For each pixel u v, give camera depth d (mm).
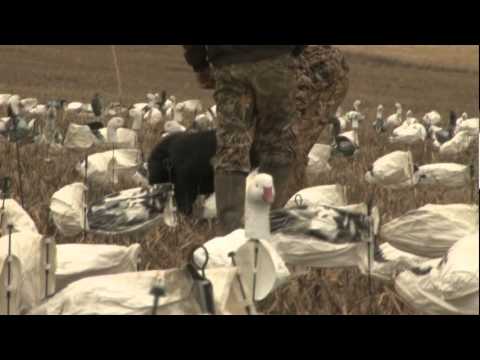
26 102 73438
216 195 24219
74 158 41688
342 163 46438
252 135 24219
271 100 23938
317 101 31188
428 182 36312
